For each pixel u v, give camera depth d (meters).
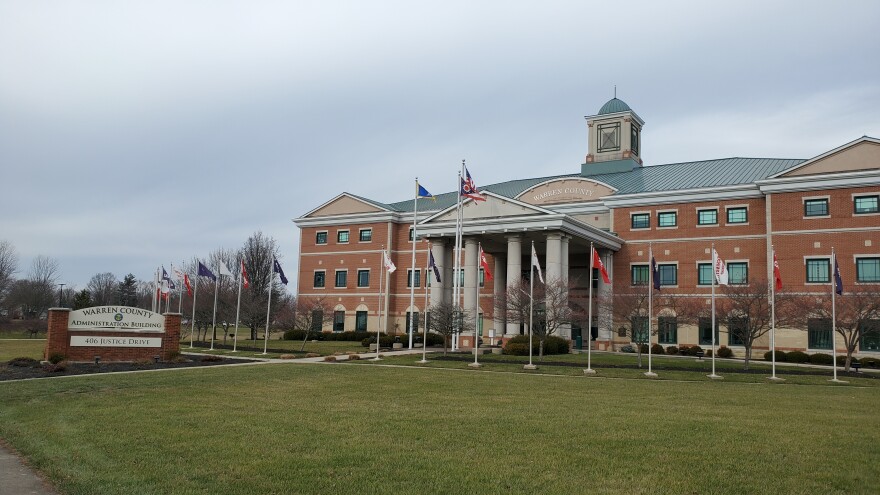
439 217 52.78
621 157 64.69
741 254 49.72
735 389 24.41
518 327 48.16
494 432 14.03
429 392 21.64
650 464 11.24
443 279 52.94
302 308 51.69
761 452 12.23
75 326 30.92
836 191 45.31
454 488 9.66
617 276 54.47
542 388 23.53
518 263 48.84
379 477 10.23
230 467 10.74
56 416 15.57
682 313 39.84
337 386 23.05
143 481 9.88
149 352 32.75
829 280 44.75
